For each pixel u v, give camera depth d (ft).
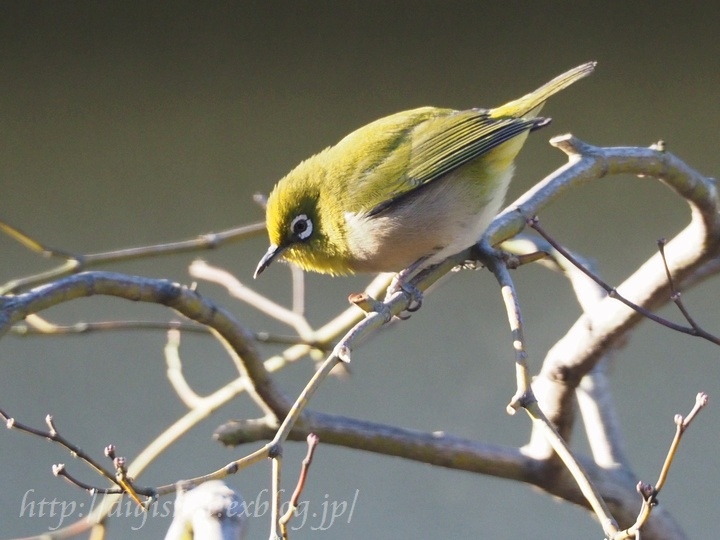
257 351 19.30
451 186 22.47
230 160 37.06
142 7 36.91
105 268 36.94
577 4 36.73
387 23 36.88
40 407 37.35
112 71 37.06
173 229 36.96
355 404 37.99
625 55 36.65
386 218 22.43
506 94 36.83
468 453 20.95
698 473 36.63
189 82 37.06
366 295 16.52
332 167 23.25
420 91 36.88
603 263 36.83
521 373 15.61
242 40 37.01
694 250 20.86
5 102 36.88
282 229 23.32
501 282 18.42
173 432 24.21
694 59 36.42
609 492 21.15
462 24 36.83
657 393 37.14
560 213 37.24
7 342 37.70
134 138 37.06
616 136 36.58
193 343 37.91
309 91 37.04
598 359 21.24
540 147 37.01
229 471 13.73
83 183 36.99
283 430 14.38
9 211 36.70
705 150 36.06
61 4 36.83
